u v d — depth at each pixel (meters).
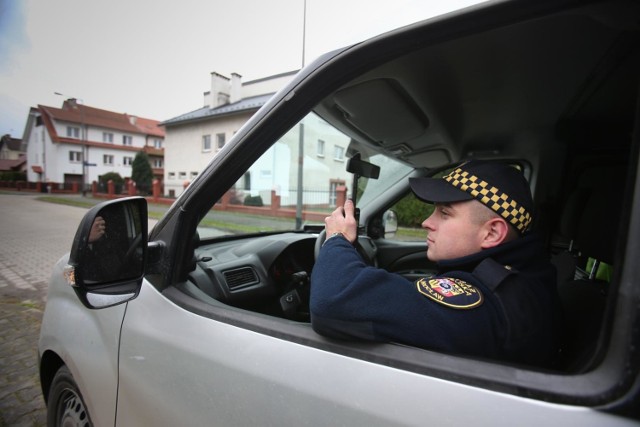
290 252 1.95
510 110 1.77
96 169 49.06
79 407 1.54
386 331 0.74
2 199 26.36
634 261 0.52
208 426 0.94
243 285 1.65
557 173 2.46
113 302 1.03
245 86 29.67
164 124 30.39
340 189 3.96
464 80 1.35
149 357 1.09
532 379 0.60
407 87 1.40
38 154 51.94
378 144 2.21
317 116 1.71
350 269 0.79
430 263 2.83
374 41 0.82
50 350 1.59
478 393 0.62
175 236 1.14
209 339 0.97
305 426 0.76
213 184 1.09
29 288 5.14
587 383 0.55
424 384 0.66
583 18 0.89
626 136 1.90
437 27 0.76
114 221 1.06
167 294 1.13
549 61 1.18
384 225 3.01
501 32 1.00
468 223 0.90
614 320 0.54
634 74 1.22
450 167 2.85
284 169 4.14
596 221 1.55
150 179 36.22
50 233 10.38
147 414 1.09
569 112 1.76
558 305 0.92
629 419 0.51
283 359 0.83
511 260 0.87
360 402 0.71
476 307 0.76
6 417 2.33
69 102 51.31
